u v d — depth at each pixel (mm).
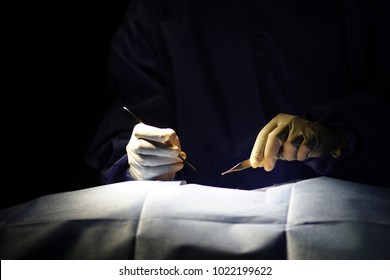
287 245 805
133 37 1482
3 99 1959
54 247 853
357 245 786
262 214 861
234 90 1417
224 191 960
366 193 929
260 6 1393
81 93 2016
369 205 879
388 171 1142
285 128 1062
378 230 815
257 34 1391
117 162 1288
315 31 1364
